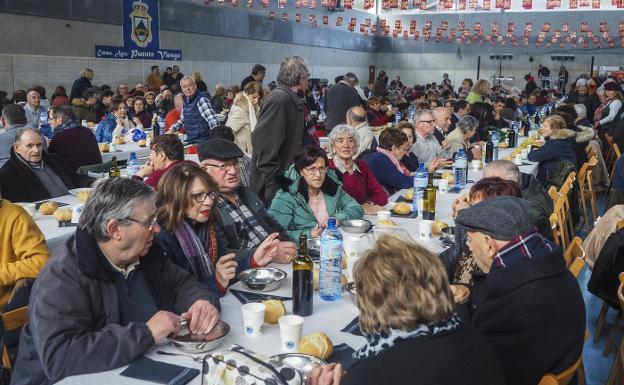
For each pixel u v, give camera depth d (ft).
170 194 7.34
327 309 6.75
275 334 6.08
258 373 4.49
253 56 59.00
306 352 5.51
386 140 14.70
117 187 5.73
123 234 5.71
